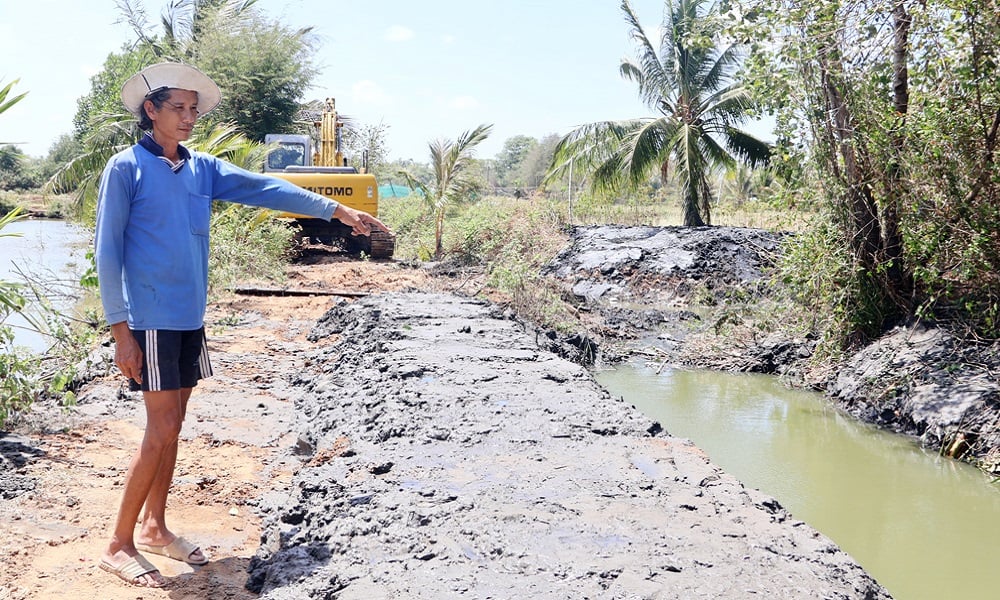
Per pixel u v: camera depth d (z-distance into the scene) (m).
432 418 5.86
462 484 4.64
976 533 5.92
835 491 6.73
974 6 8.50
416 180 22.50
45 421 5.91
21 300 6.46
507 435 5.53
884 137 9.52
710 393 10.01
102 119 17.72
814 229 10.26
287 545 4.05
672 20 24.47
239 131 27.77
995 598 4.93
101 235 3.53
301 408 6.84
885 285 10.09
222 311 11.61
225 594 3.65
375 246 19.80
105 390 6.84
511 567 3.64
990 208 8.95
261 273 14.57
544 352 8.48
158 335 3.61
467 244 21.70
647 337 13.37
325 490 4.68
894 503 6.50
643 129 24.23
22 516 4.27
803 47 9.52
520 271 14.49
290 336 10.23
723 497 4.60
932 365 8.88
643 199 29.36
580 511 4.27
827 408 9.34
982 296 9.37
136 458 3.70
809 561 3.84
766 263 16.67
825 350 10.27
